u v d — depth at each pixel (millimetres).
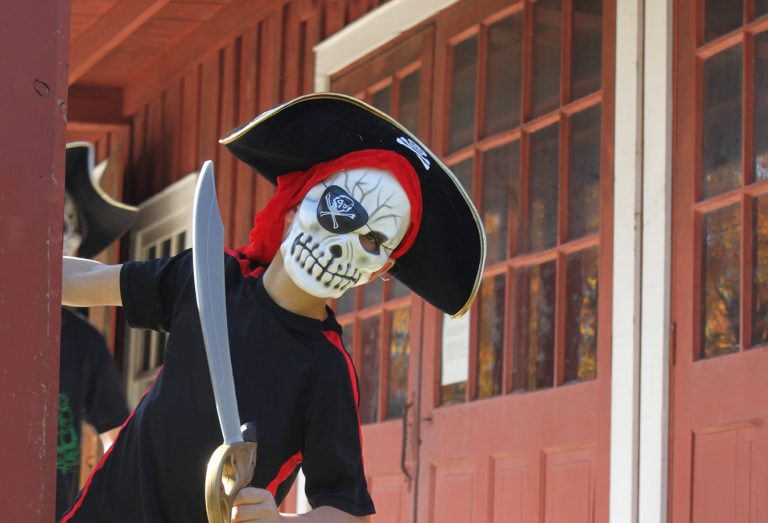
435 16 8562
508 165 7801
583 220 7188
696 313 6371
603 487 6637
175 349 4070
